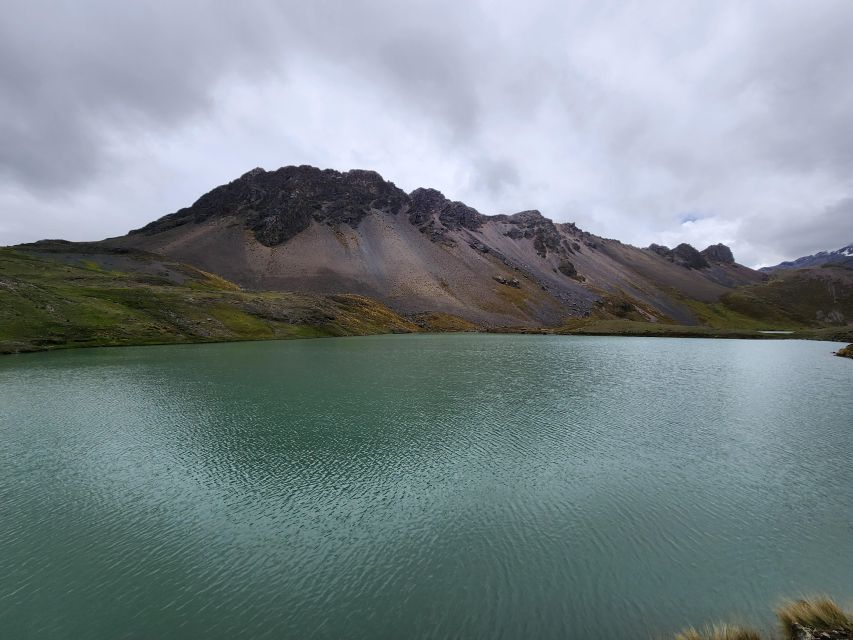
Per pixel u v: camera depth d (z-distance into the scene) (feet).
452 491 85.05
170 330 395.34
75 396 164.35
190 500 82.12
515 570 60.95
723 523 73.36
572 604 54.13
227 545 67.67
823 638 43.80
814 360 315.17
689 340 557.33
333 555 64.95
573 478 90.68
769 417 139.85
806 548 66.39
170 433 119.85
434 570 61.11
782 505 79.92
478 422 130.52
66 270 557.33
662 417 138.41
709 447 110.11
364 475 92.22
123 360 263.70
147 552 65.98
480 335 633.20
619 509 78.07
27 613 53.31
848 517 75.72
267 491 85.51
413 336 588.09
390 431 121.19
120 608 54.24
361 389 179.52
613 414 141.28
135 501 81.87
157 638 49.29
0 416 137.28
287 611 53.62
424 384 191.72
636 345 453.58
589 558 63.57
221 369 231.50
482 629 50.24
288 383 192.03
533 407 149.48
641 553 64.90
